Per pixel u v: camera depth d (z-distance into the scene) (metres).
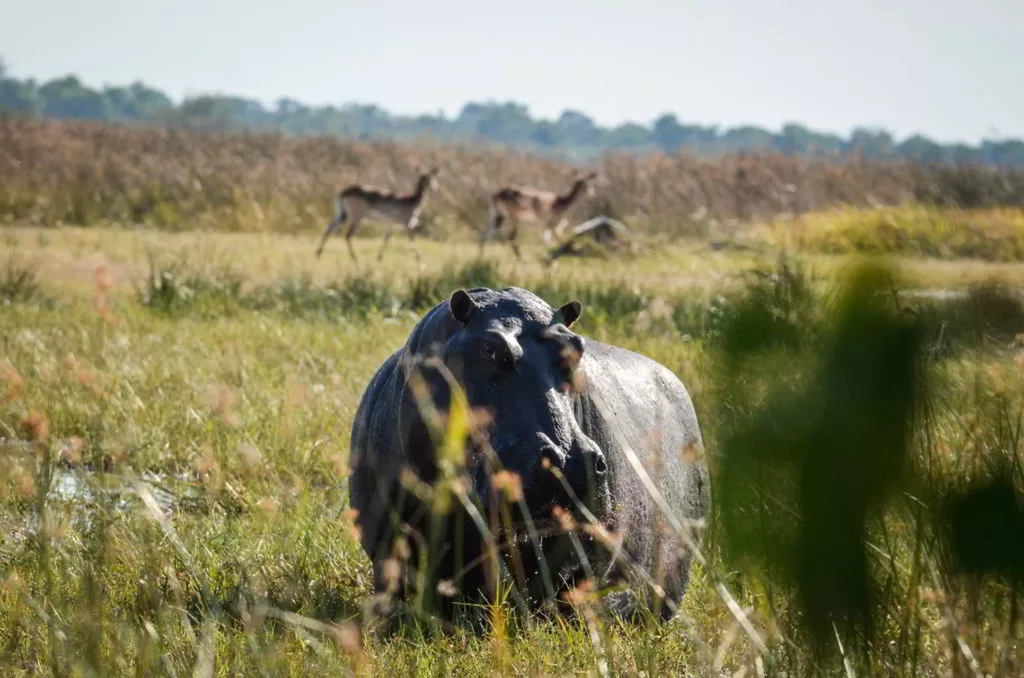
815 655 7.18
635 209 97.69
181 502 20.23
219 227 83.81
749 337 6.52
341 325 40.41
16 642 12.91
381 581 15.29
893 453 5.94
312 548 16.89
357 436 16.48
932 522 7.65
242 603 12.78
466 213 97.25
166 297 43.62
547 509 13.55
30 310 40.22
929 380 6.16
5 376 22.94
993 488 6.56
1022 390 9.82
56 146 105.50
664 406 17.45
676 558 16.30
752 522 6.71
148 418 24.73
